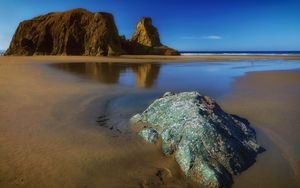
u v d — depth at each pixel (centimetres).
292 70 2484
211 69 2666
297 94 1300
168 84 1620
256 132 772
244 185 514
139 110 989
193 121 630
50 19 6612
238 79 1853
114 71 2369
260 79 1842
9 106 973
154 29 7394
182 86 1550
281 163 593
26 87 1370
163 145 633
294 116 924
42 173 515
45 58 4547
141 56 5628
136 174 530
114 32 6303
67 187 478
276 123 851
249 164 586
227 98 1211
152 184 502
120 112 956
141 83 1645
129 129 775
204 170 523
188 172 532
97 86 1494
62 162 559
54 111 930
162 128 704
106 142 672
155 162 579
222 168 539
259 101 1147
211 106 750
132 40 7156
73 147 634
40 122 805
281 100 1166
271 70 2509
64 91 1301
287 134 757
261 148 657
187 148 570
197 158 548
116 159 583
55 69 2456
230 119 750
